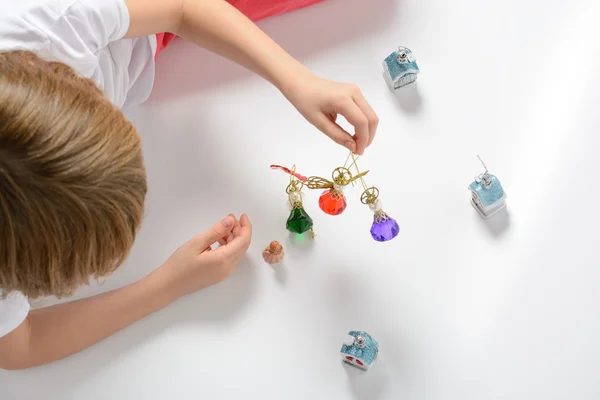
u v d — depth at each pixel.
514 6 1.09
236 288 1.00
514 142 1.03
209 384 0.97
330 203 0.95
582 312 0.96
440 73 1.07
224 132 1.06
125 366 0.98
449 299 0.98
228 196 1.03
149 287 0.97
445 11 1.09
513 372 0.95
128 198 0.80
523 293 0.97
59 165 0.75
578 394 0.94
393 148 1.04
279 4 1.10
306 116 0.96
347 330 0.98
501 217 1.00
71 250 0.79
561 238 0.99
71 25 0.91
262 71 0.98
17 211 0.75
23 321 0.95
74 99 0.78
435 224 1.00
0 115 0.75
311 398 0.96
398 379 0.96
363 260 1.00
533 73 1.06
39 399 0.97
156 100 1.08
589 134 1.02
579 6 1.08
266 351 0.98
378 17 1.10
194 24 0.99
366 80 1.07
